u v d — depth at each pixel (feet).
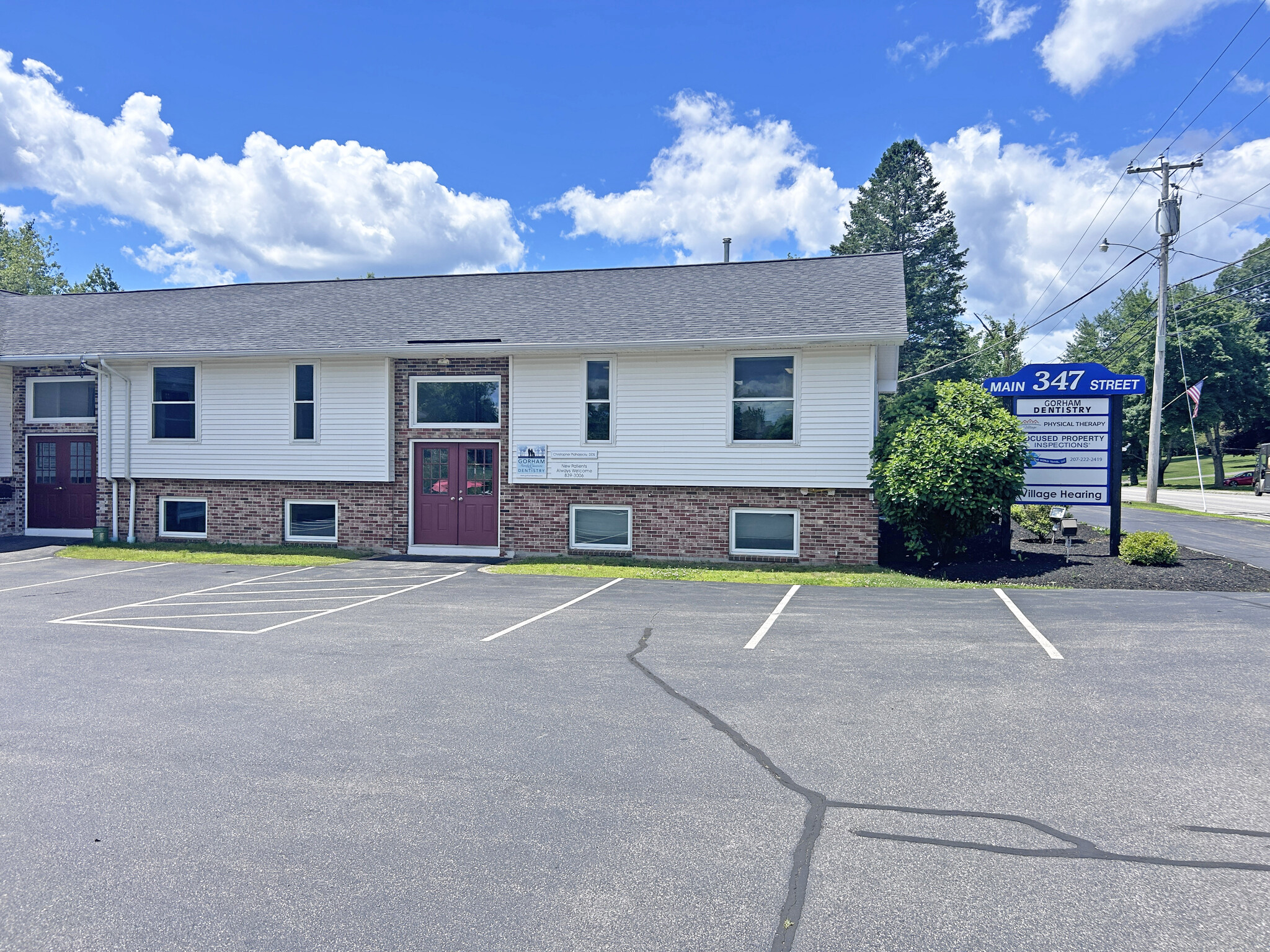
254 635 27.61
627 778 14.89
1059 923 10.14
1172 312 166.40
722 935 9.98
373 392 51.39
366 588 37.99
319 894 11.03
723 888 11.08
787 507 45.80
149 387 54.80
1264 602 31.53
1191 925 10.05
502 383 49.90
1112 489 43.06
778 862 11.80
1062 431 43.65
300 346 51.06
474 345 48.11
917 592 35.68
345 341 51.29
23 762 15.93
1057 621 28.27
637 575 41.70
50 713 18.99
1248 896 10.68
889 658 23.35
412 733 17.49
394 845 12.46
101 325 59.36
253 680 21.79
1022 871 11.39
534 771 15.30
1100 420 43.27
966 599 33.32
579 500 48.75
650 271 57.41
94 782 14.97
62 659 24.29
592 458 48.39
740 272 55.06
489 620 29.91
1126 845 12.09
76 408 57.47
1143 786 14.23
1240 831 12.53
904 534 51.93
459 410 51.13
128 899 10.96
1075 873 11.32
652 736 17.08
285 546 52.90
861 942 9.80
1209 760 15.38
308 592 36.88
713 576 41.19
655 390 47.55
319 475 52.24
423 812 13.60
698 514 47.16
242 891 11.14
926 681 20.89
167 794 14.40
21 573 43.29
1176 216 93.20
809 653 24.12
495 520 50.70
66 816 13.53
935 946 9.68
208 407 53.88
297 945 9.87
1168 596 33.17
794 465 45.60
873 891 10.94
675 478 47.26
